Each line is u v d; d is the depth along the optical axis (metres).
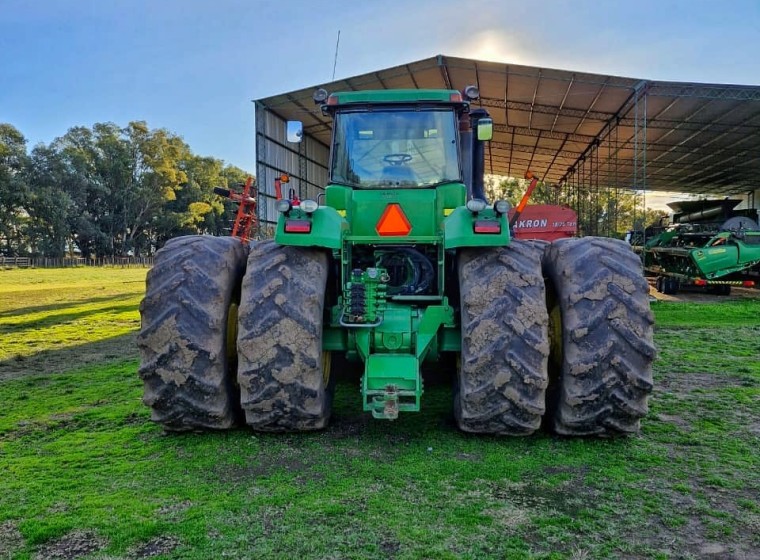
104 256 60.12
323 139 19.62
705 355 6.18
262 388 3.12
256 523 2.36
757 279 16.08
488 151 23.80
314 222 3.26
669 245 15.69
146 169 61.56
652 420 3.80
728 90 14.02
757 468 2.98
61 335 8.31
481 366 3.06
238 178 77.50
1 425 3.79
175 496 2.62
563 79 14.42
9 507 2.52
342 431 3.51
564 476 2.83
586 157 22.45
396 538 2.24
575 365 3.09
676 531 2.32
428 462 3.00
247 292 3.17
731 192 30.73
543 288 3.15
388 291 3.65
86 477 2.86
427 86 15.45
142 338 3.20
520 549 2.16
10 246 55.59
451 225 3.30
